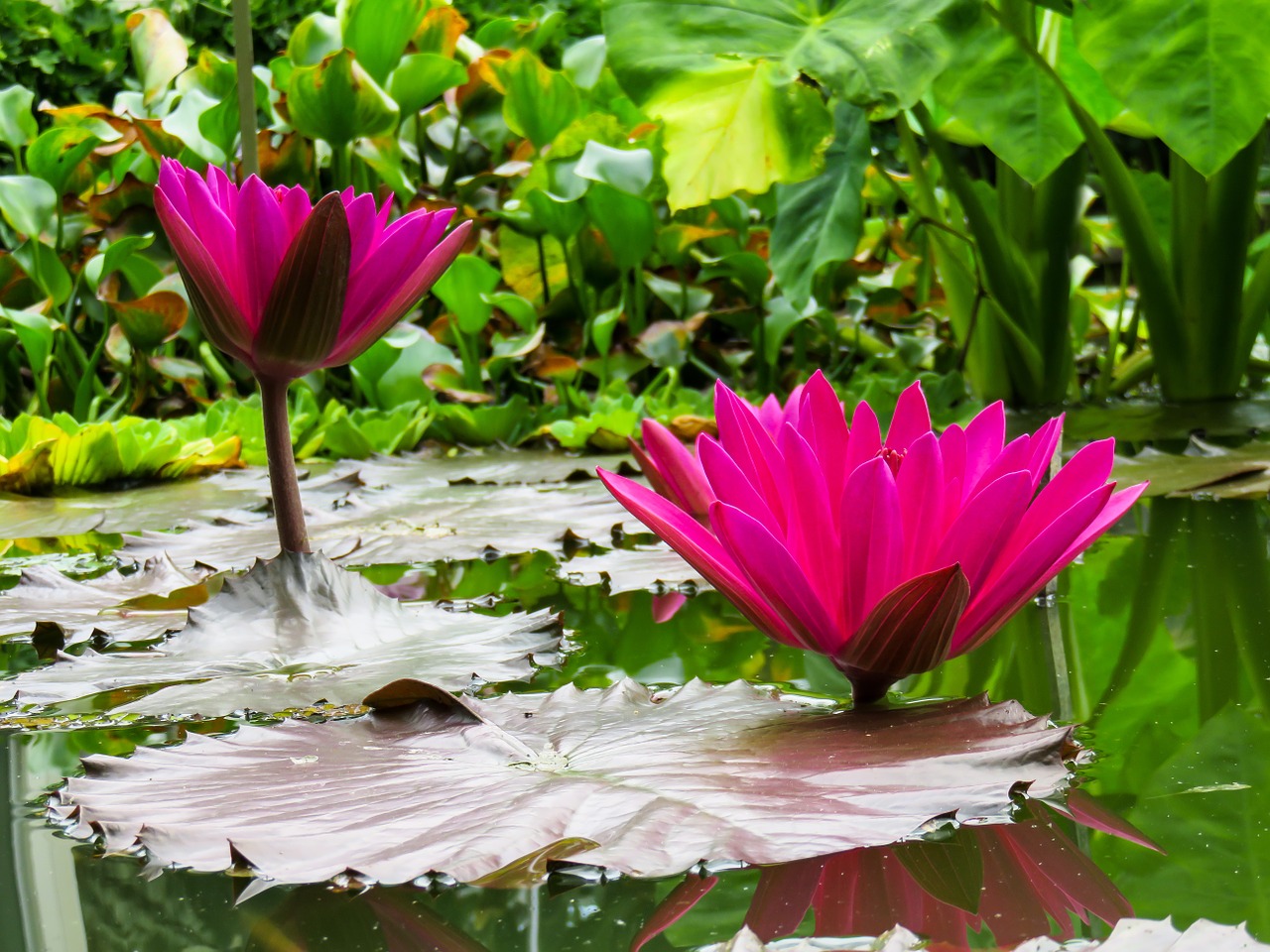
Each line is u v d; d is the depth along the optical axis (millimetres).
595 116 4039
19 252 3670
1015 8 3164
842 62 2670
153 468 2656
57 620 2031
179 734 1872
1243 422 2941
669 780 1799
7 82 5121
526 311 3771
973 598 1841
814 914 1694
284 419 2006
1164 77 2479
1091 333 5262
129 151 4402
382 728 1858
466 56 4695
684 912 1711
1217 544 2139
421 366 3721
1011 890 1735
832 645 1844
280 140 3961
